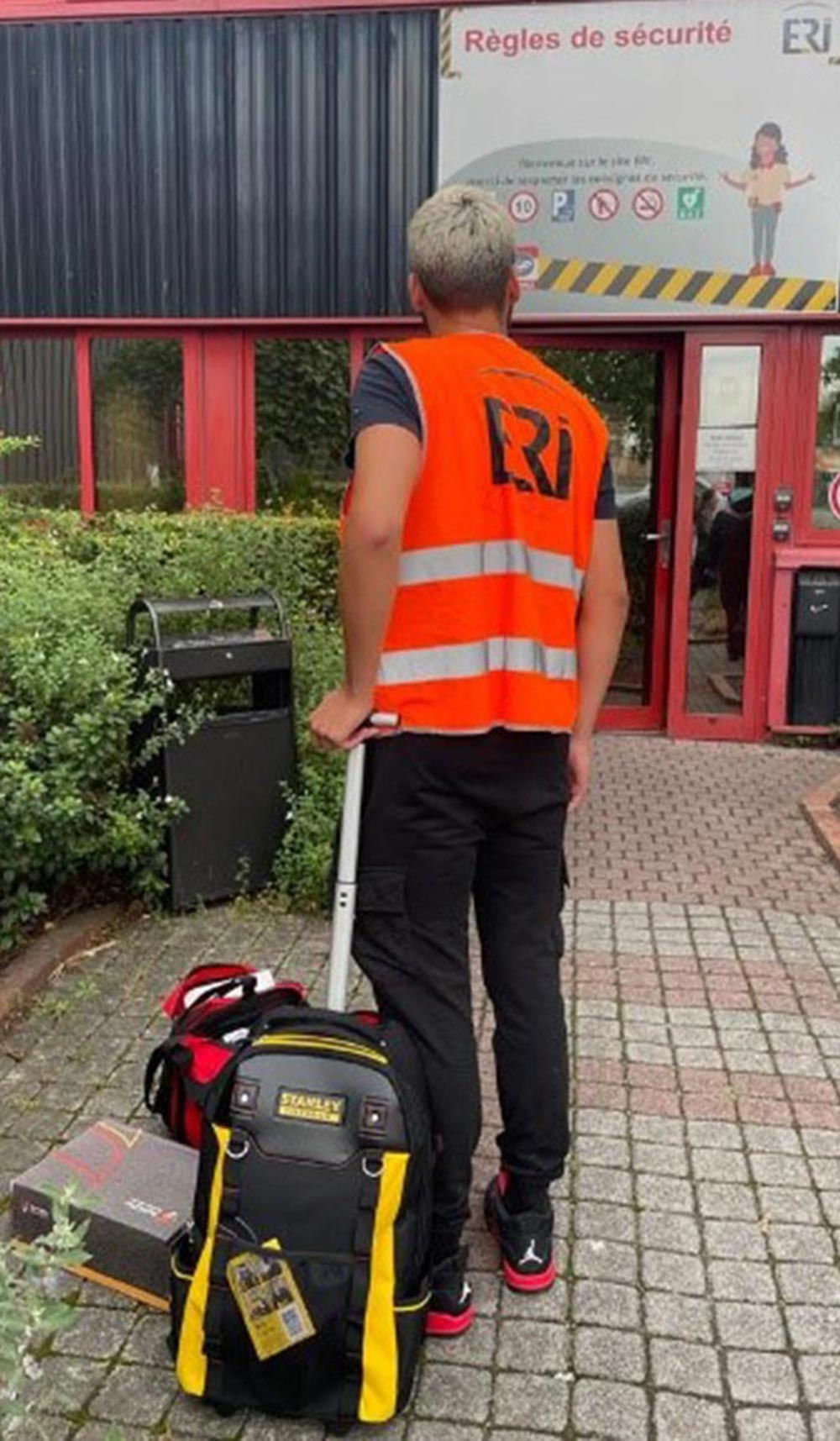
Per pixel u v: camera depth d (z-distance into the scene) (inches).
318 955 159.3
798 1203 110.8
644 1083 131.1
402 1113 82.8
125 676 161.3
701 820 229.3
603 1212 109.0
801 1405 87.7
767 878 197.5
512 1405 87.2
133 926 167.8
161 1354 91.3
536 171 271.4
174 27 277.0
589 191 270.7
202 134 280.2
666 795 246.1
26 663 153.4
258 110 277.6
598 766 267.4
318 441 291.6
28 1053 133.2
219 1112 84.8
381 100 273.6
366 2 269.3
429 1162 86.4
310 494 293.3
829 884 194.9
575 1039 140.8
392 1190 81.7
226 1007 112.1
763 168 265.3
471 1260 101.9
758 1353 92.7
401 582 85.9
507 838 92.3
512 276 91.7
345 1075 83.4
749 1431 85.3
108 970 154.0
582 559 91.9
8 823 145.7
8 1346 64.0
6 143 286.7
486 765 87.7
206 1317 82.5
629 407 287.6
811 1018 146.9
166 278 286.5
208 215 283.0
